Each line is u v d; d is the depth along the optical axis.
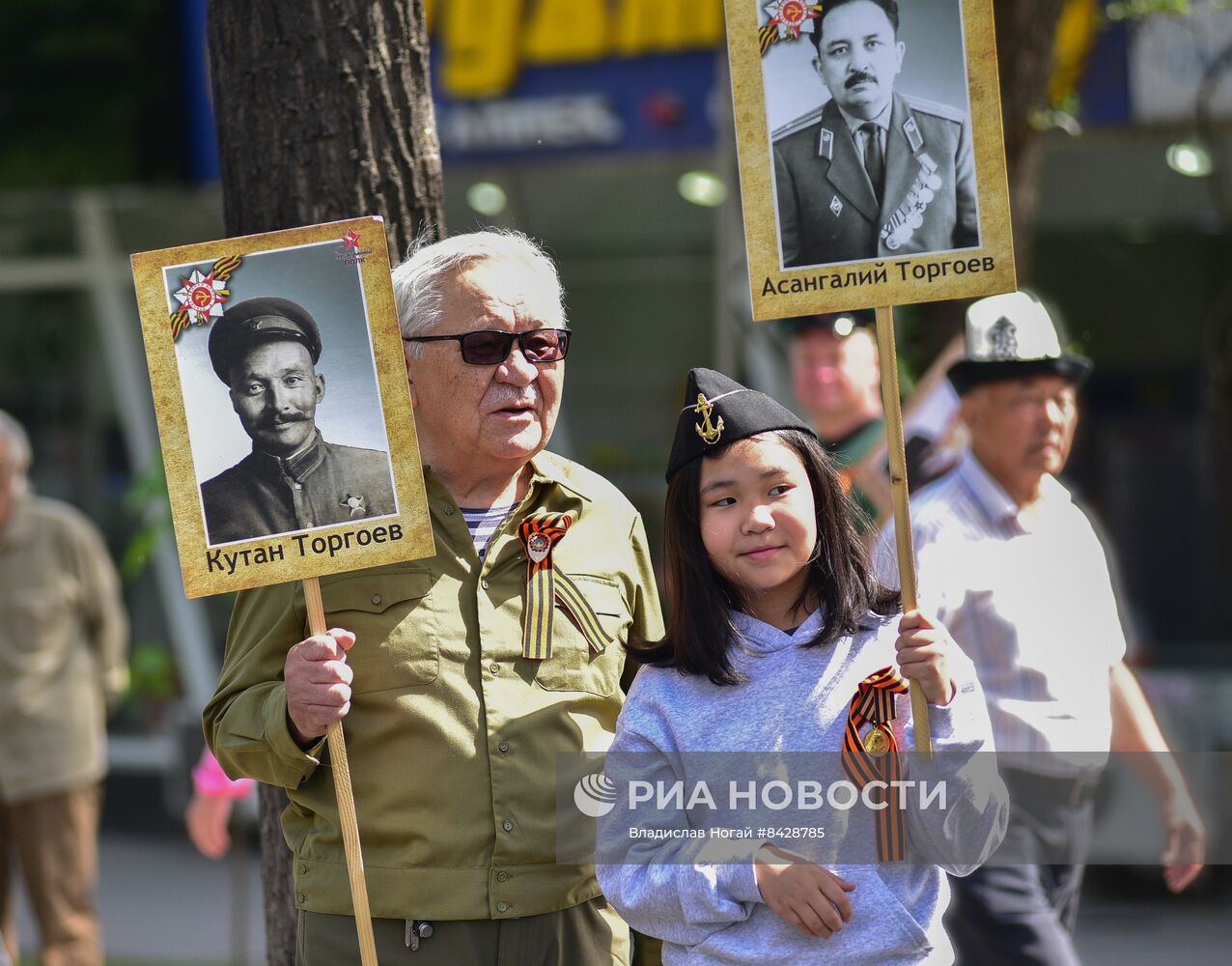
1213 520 30.98
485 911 10.28
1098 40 25.06
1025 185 19.34
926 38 10.20
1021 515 14.89
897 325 19.67
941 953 9.85
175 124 39.38
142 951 25.84
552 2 28.92
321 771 10.54
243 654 10.70
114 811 36.25
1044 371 14.62
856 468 17.31
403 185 12.47
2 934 23.11
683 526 10.30
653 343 32.47
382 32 12.40
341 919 10.46
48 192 39.34
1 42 39.88
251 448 10.02
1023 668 14.58
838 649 10.14
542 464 11.38
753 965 9.73
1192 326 31.16
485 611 10.56
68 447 37.53
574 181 31.08
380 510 10.04
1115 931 25.38
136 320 37.16
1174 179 29.61
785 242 10.28
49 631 23.09
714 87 28.39
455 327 10.55
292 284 10.06
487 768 10.37
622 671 11.16
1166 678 27.22
